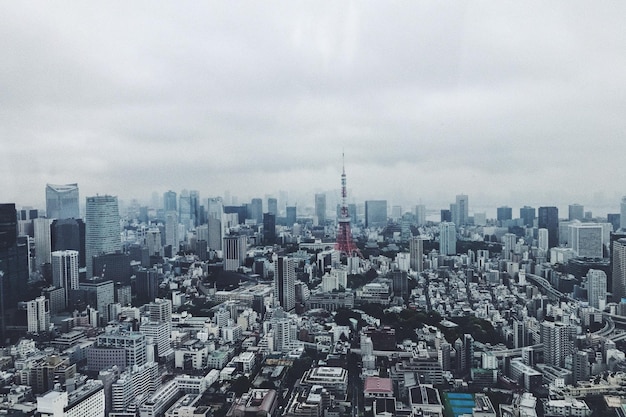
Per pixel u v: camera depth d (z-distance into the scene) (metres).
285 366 182.75
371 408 150.50
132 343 178.00
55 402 132.25
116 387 151.00
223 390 163.75
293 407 146.38
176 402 156.25
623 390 155.75
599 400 151.25
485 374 169.38
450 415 145.88
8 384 162.25
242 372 179.88
